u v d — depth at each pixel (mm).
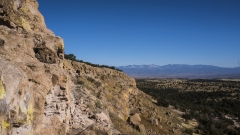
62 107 12250
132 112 38219
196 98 105250
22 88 8617
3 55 9781
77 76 32156
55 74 11742
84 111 17953
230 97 108875
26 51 11789
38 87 10141
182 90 129000
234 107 88500
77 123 15195
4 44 10508
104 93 33000
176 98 96375
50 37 14078
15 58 10406
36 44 12938
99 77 43219
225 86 157250
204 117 62750
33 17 16000
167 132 36719
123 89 44250
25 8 15453
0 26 12633
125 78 58812
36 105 9844
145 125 34938
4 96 7520
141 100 50000
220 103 95000
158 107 57031
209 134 48156
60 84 12188
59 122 11852
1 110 7344
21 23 13617
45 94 10461
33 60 11758
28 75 9766
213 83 185250
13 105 7957
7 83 7812
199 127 51250
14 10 13914
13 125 8016
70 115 14688
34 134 9500
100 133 12812
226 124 61125
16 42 11594
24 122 8555
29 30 14008
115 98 35031
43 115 11047
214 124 57906
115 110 30016
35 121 9656
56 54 13242
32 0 17375
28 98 9102
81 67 42188
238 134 53625
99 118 17891
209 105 91688
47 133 10758
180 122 51094
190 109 72312
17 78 8391
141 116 38625
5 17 13227
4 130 7477
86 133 12625
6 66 8539
